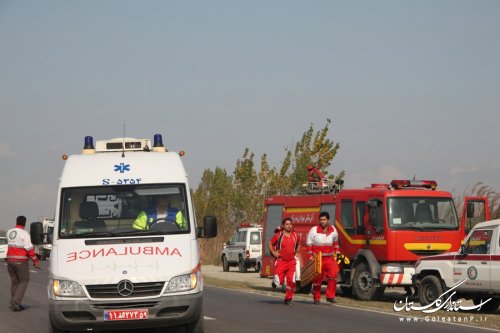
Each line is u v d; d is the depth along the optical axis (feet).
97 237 41.75
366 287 71.51
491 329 47.57
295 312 58.03
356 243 73.87
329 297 65.77
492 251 55.72
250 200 166.30
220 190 187.93
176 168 44.83
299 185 148.66
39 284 96.94
